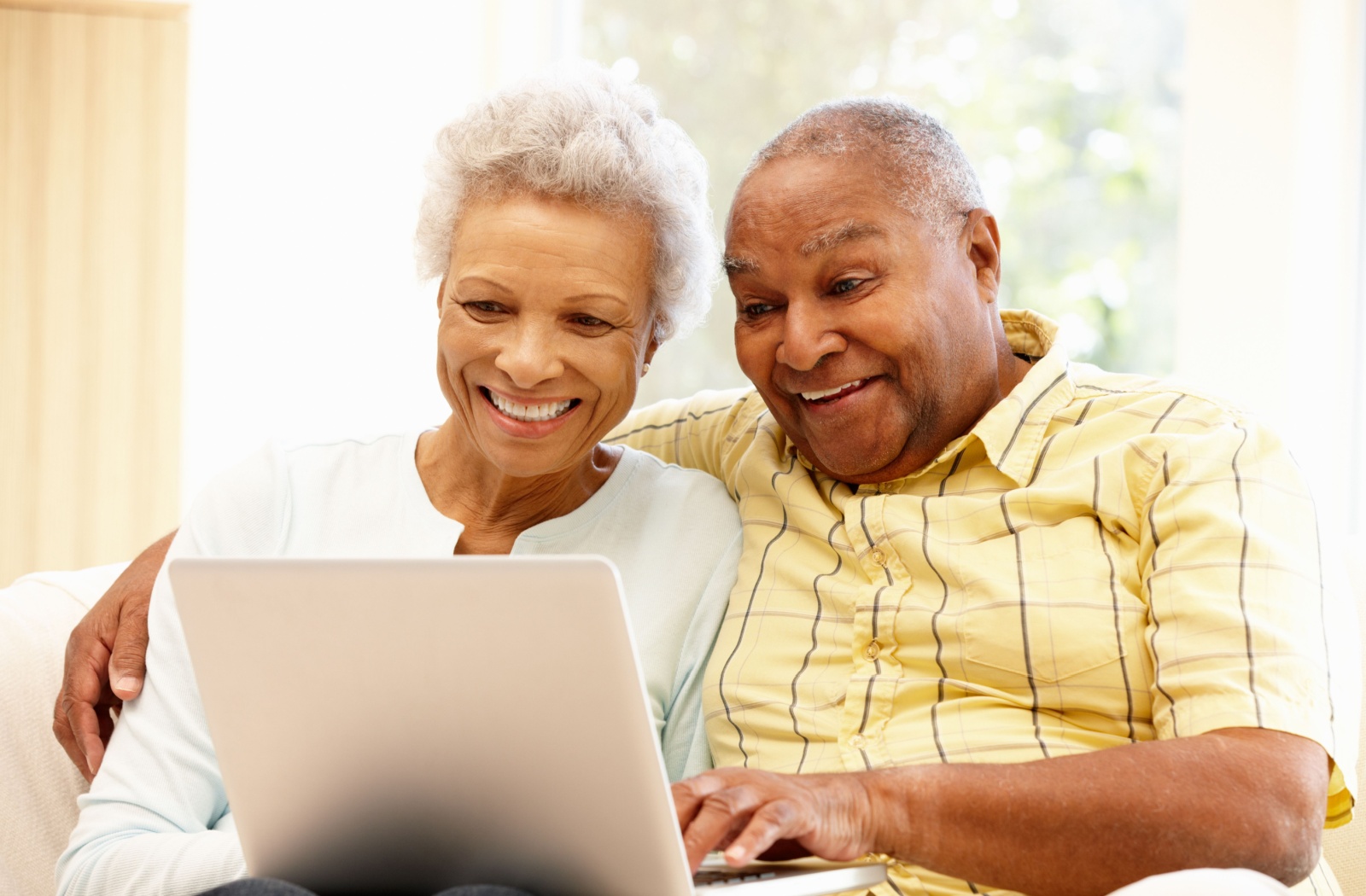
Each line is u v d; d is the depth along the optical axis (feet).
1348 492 8.25
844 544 4.53
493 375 4.42
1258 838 3.34
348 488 4.89
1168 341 8.76
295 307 9.19
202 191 8.97
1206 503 4.01
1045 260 8.98
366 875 3.39
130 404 8.32
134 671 4.49
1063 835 3.38
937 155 4.57
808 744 4.30
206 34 8.98
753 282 4.55
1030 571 4.21
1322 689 3.63
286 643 3.09
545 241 4.28
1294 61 8.18
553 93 4.47
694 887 3.15
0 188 8.19
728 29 9.61
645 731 2.87
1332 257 8.25
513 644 2.91
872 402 4.50
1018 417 4.53
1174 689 3.74
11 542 8.18
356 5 9.35
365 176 9.32
